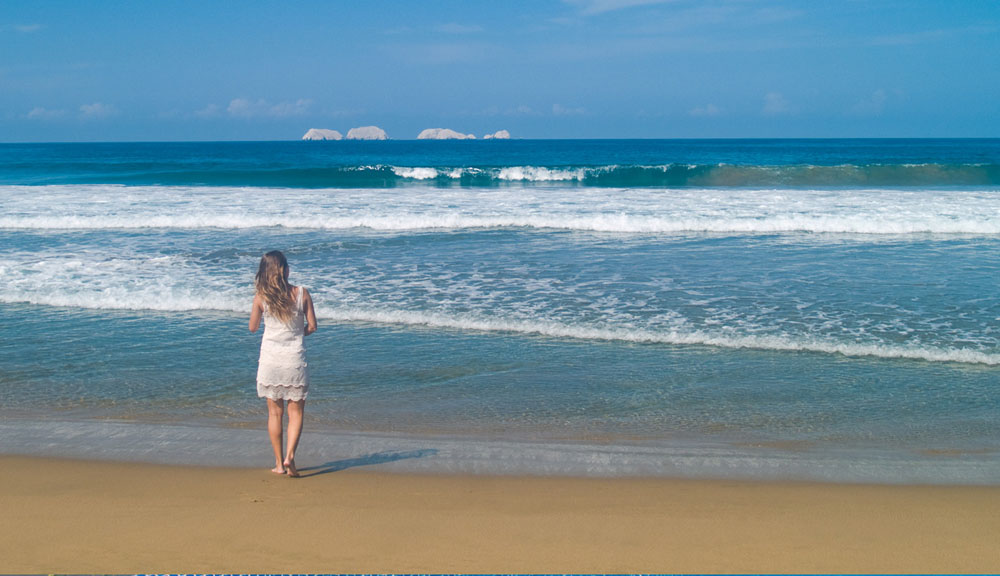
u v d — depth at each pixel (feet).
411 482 14.42
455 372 22.56
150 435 17.29
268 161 181.16
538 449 16.38
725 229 51.24
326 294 32.63
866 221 51.31
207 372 22.63
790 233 49.93
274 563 10.76
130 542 11.49
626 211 57.67
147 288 33.71
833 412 18.98
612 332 26.61
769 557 11.12
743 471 15.08
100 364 23.43
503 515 12.73
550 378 21.91
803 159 168.66
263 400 20.12
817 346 24.70
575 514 12.81
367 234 49.96
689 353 24.39
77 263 39.24
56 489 13.92
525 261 40.19
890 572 10.60
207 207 60.75
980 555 11.27
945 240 46.32
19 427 17.83
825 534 12.03
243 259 40.68
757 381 21.50
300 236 48.93
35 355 24.38
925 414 18.80
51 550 11.16
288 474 14.82
